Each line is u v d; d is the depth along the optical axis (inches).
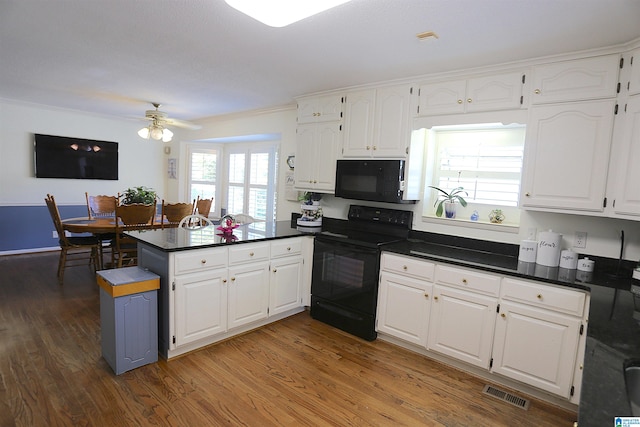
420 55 99.0
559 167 93.5
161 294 101.5
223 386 90.6
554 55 93.0
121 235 165.8
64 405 80.1
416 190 127.6
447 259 102.0
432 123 116.2
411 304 110.1
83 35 94.3
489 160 122.0
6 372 91.7
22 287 154.5
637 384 44.2
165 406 81.6
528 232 108.7
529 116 98.1
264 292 124.2
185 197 252.5
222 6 75.9
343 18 78.7
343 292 126.0
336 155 141.3
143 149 249.9
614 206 85.6
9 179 201.0
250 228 142.6
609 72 86.0
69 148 217.5
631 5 67.4
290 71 118.9
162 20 83.9
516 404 88.7
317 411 82.8
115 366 92.9
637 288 81.3
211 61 112.0
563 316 84.8
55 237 219.6
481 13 73.9
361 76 121.4
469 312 99.0
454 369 104.0
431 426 79.7
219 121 219.6
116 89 153.5
